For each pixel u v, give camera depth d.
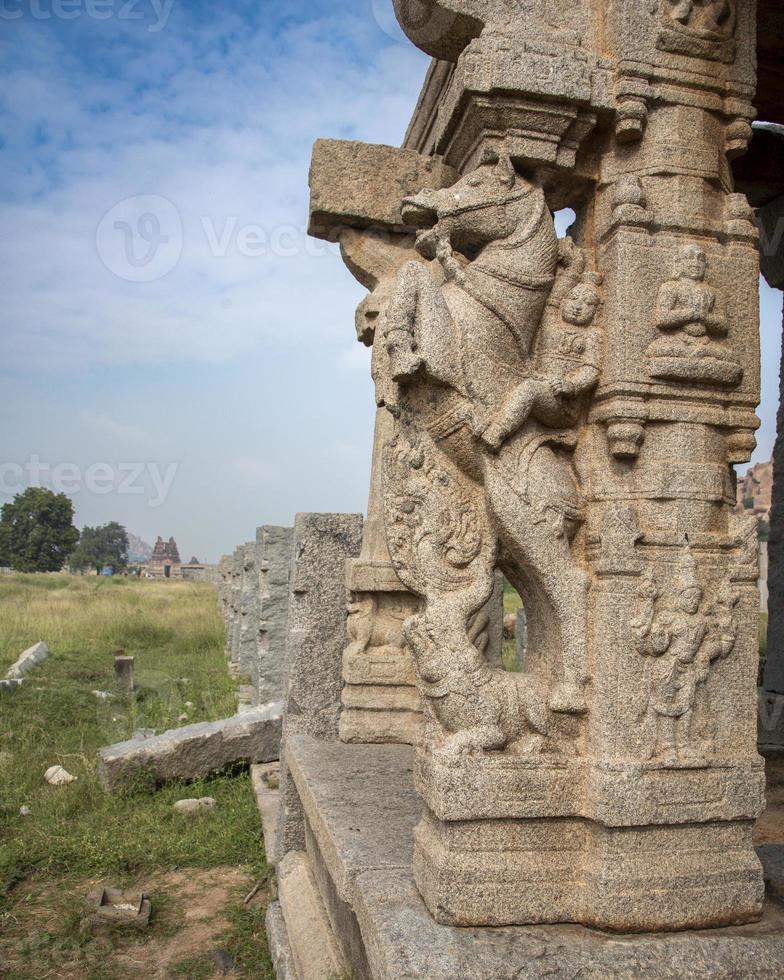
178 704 9.78
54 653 13.30
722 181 2.80
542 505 2.58
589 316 2.72
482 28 2.75
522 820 2.53
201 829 5.62
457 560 2.65
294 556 5.21
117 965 3.95
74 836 5.46
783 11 4.66
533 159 2.70
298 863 4.31
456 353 2.62
